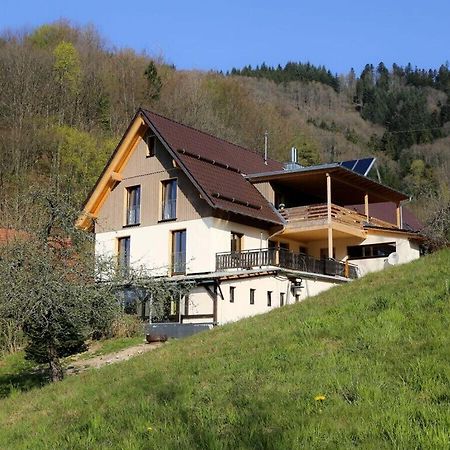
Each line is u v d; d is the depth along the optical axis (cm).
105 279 1877
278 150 8288
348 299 1562
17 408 1401
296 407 912
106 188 3506
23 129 5903
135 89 7919
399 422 789
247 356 1262
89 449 945
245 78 13650
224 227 3150
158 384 1212
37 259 1691
